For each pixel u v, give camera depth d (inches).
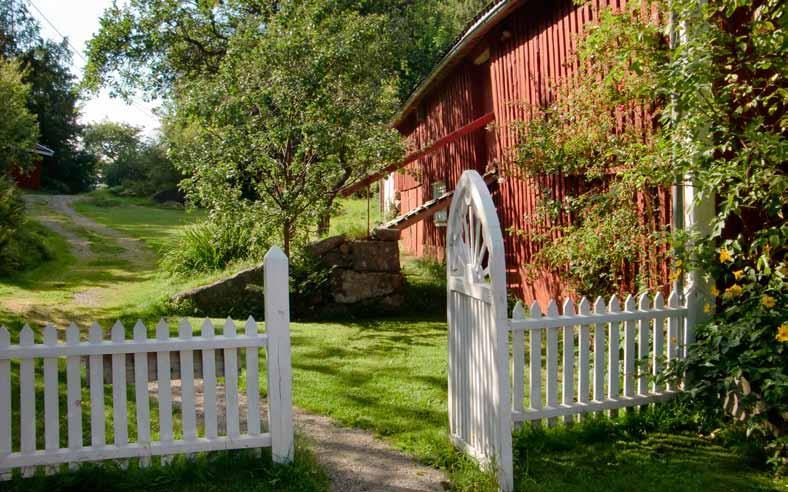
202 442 153.6
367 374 252.1
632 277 271.6
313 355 284.5
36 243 569.9
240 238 465.4
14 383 225.0
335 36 436.5
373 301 402.0
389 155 415.5
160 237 720.3
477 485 149.9
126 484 145.7
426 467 167.0
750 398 172.9
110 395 217.5
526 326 180.9
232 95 409.1
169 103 614.5
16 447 169.5
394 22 845.2
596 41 251.9
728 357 185.6
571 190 327.9
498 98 420.2
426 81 534.3
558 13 342.0
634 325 197.2
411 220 449.7
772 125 199.6
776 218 209.2
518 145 336.2
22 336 144.9
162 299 387.2
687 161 189.8
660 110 237.3
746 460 168.1
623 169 244.2
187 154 425.1
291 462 156.1
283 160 412.2
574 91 296.0
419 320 381.7
